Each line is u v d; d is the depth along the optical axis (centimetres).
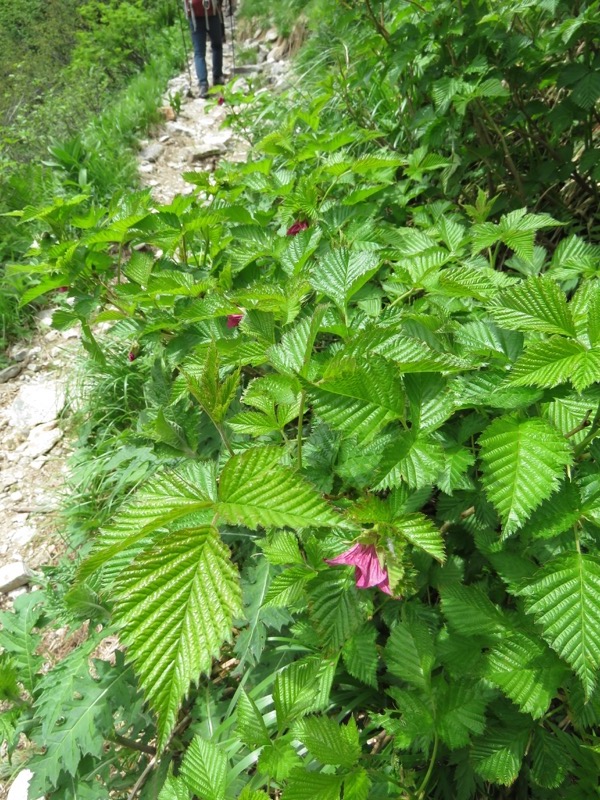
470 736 46
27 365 143
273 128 186
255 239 80
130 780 64
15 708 65
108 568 43
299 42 271
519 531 44
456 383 45
